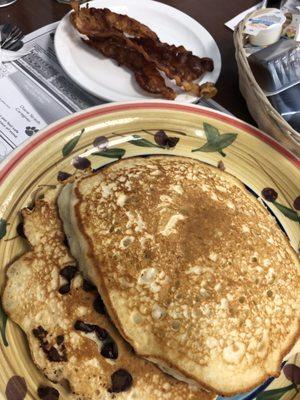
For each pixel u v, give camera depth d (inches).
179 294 8.9
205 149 12.5
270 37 13.9
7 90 13.3
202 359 8.6
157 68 14.1
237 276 9.3
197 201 10.0
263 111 12.6
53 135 11.6
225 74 15.0
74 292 9.2
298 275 10.2
